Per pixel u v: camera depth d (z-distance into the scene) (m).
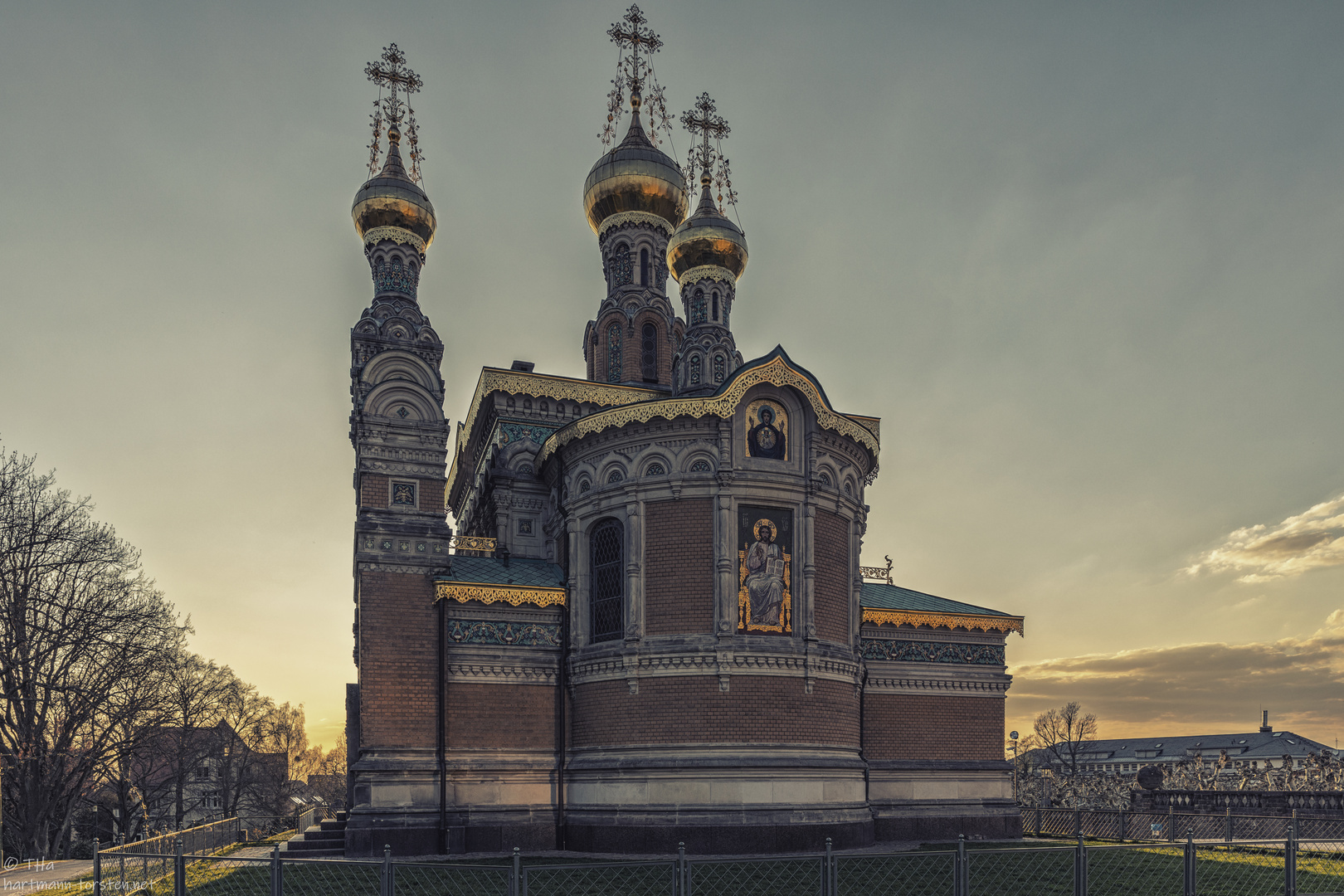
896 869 22.17
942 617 34.09
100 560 45.19
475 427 39.75
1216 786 52.69
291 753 127.69
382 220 36.38
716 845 26.06
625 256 42.38
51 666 44.91
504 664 29.64
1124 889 19.75
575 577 30.31
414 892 19.83
